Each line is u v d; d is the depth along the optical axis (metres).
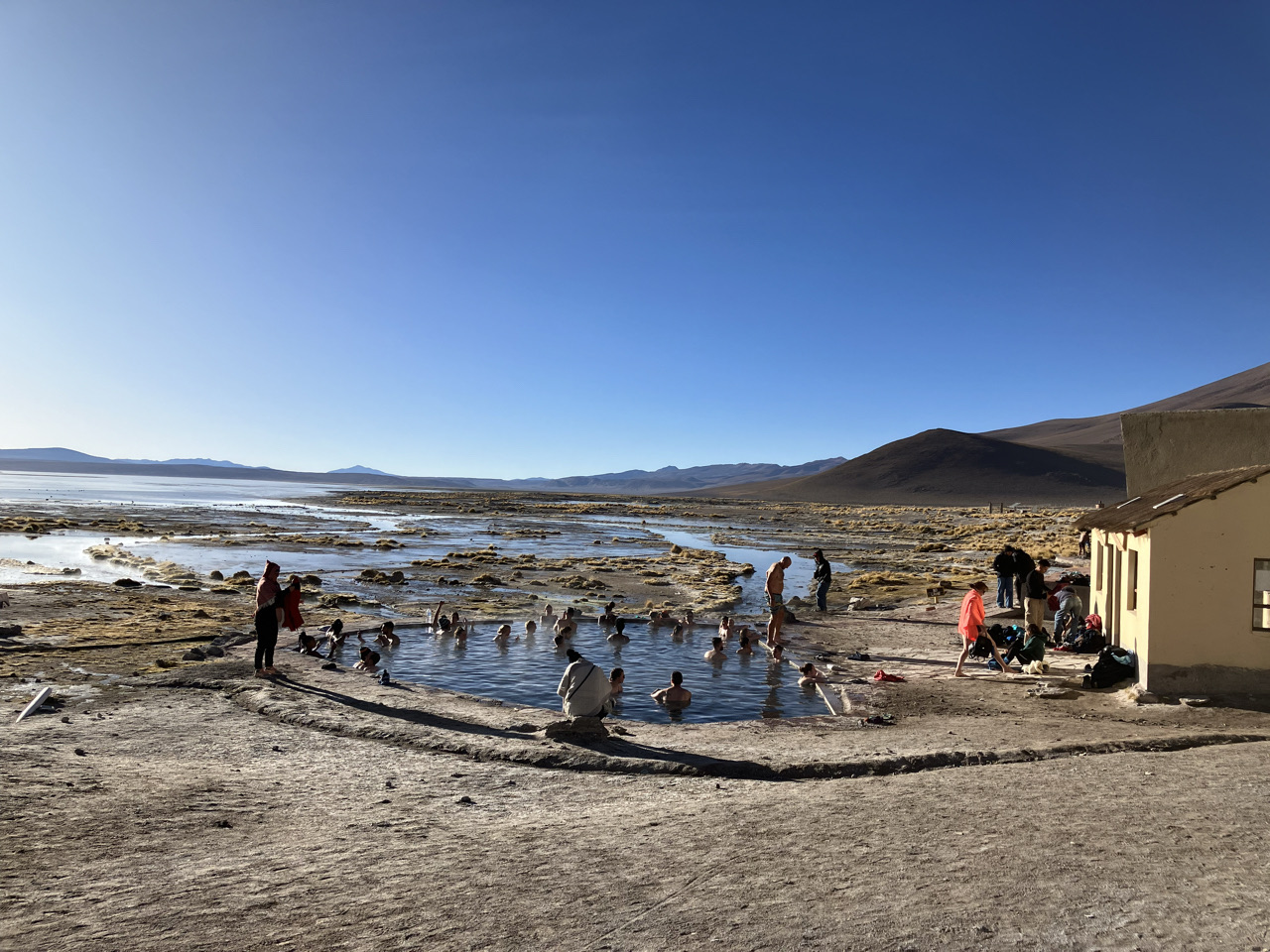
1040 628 19.03
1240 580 13.33
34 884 5.48
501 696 15.24
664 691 14.96
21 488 151.12
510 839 6.87
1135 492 20.48
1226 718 12.45
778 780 9.37
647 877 5.81
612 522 104.94
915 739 11.30
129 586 29.05
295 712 12.09
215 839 6.77
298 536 59.44
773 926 4.86
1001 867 5.85
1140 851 6.17
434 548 54.84
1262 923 4.83
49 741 10.10
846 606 28.91
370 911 5.18
